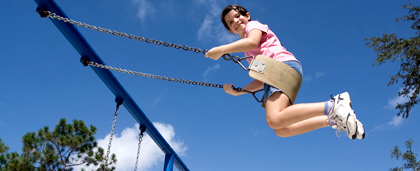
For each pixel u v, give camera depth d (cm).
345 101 193
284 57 222
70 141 970
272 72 210
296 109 197
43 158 954
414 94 817
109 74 269
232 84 253
